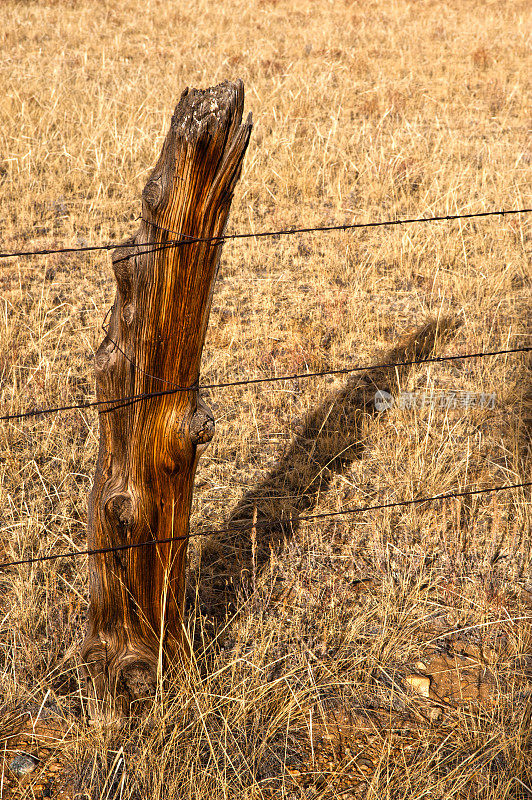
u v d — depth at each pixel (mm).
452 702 4559
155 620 3979
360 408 7637
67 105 16438
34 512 5848
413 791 3834
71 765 4043
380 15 29422
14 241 11070
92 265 10680
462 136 16406
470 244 11406
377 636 4879
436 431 6988
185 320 3391
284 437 7188
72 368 8102
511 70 22859
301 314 9562
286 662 4680
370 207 12719
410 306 9836
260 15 28844
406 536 5816
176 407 3562
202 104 2992
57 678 4578
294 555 5570
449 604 5309
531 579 5508
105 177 13336
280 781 4012
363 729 4355
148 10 28016
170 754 3908
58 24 25031
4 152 13805
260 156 14211
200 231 3223
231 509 6133
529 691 4531
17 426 6996
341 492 6344
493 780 3986
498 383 7898
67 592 5254
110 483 3730
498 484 6430
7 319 8625
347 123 16828
